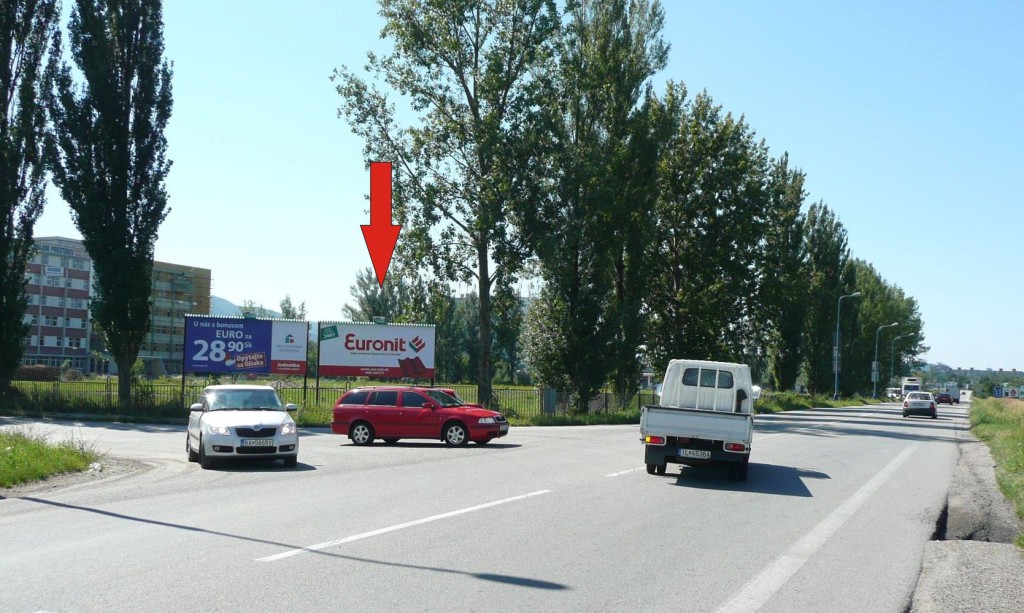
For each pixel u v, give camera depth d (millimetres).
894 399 124750
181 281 108500
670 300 52969
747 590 6977
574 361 42781
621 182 43625
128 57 36594
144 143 36781
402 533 9180
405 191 40500
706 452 15227
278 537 8859
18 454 14844
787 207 65750
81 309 101750
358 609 6090
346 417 22781
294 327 37219
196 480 14117
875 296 108875
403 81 40688
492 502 11617
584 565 7746
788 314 69062
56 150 35875
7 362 37875
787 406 62906
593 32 44812
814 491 14141
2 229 37375
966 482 16109
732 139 52719
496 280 40812
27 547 8250
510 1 39781
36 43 37625
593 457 19172
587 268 42750
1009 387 161250
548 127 40000
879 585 7312
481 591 6695
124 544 8422
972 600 6805
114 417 33969
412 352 38250
